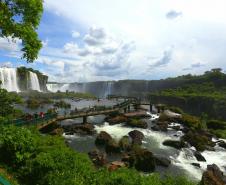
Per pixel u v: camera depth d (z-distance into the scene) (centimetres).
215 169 2756
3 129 1720
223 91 14200
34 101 7562
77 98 11488
